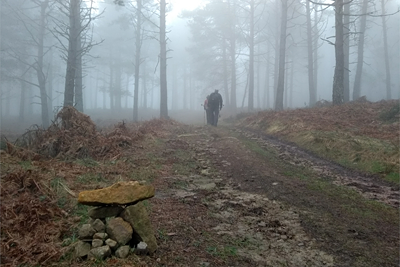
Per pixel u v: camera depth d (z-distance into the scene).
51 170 5.38
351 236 3.88
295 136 10.55
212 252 3.34
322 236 3.87
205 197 5.11
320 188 5.75
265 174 6.61
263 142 10.46
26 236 3.28
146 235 3.16
